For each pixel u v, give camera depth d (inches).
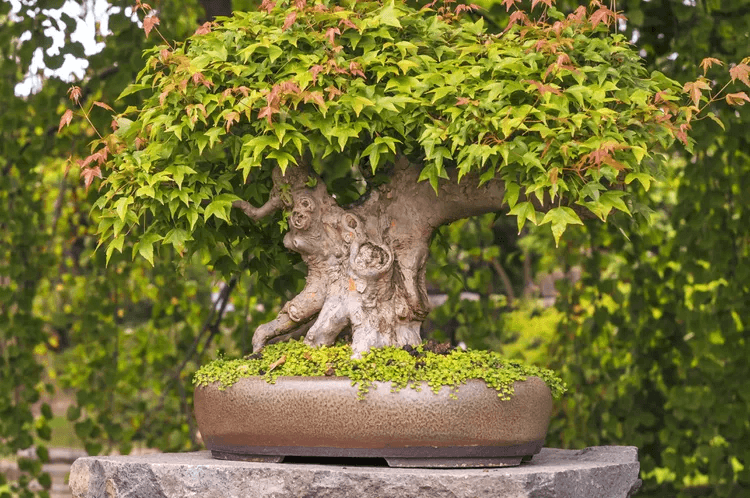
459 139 75.2
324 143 82.5
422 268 91.0
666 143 77.0
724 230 154.3
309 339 86.1
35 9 148.3
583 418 162.4
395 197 90.6
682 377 158.9
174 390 176.7
